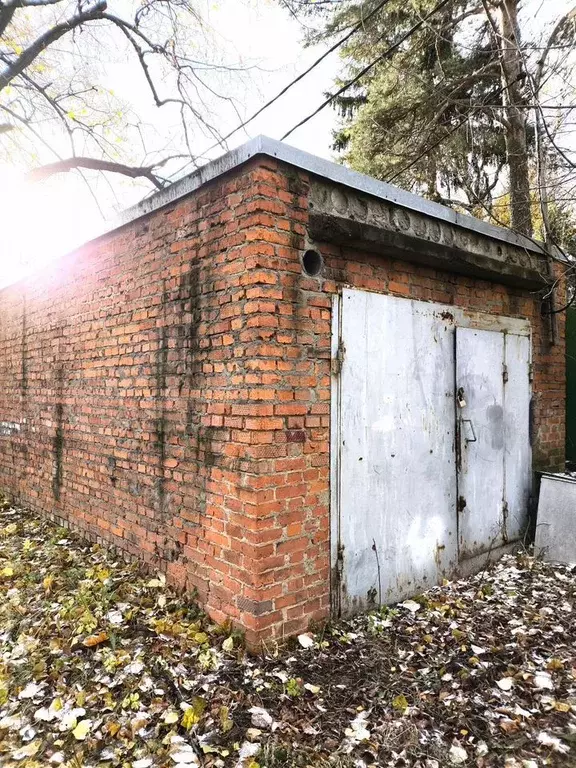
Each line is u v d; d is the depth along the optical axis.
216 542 3.16
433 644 3.11
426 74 9.32
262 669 2.72
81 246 4.82
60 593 3.67
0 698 2.51
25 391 6.19
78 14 8.88
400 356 3.75
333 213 3.21
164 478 3.71
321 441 3.17
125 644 2.99
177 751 2.16
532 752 2.23
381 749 2.21
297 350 3.04
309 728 2.32
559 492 4.70
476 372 4.47
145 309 3.94
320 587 3.15
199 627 3.13
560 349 5.65
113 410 4.39
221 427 3.12
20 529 5.33
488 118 8.89
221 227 3.13
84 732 2.27
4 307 6.85
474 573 4.37
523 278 4.81
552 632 3.29
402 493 3.73
